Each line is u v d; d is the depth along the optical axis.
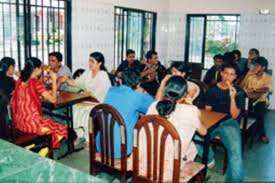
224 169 3.04
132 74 2.64
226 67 3.06
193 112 2.09
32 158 1.67
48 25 4.34
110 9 5.17
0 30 3.79
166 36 6.83
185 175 2.12
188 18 6.67
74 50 4.61
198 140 2.78
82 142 3.64
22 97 2.89
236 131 2.77
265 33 5.96
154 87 4.48
